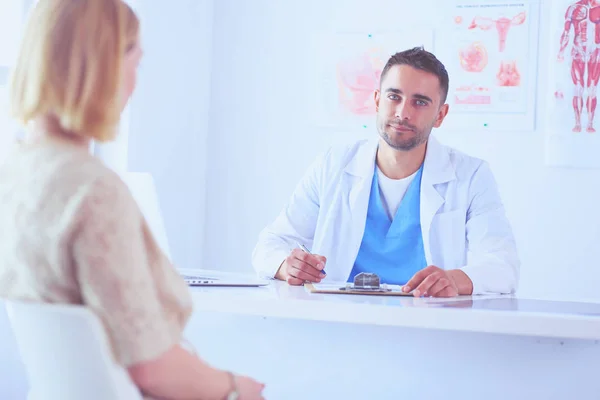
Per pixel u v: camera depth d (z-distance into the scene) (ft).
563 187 9.80
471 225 6.93
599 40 9.62
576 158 9.71
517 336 4.63
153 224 6.85
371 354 4.90
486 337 4.68
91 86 3.00
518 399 4.63
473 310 4.35
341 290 5.43
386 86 6.91
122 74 3.12
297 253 6.21
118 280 2.82
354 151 7.54
